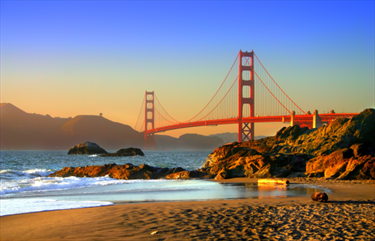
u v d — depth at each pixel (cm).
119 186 2359
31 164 6812
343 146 3459
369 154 2823
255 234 833
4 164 6512
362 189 1948
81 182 2550
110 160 9256
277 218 1022
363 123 3650
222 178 2961
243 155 3606
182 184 2483
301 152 3709
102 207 1305
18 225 996
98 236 837
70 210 1246
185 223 961
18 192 2008
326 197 1396
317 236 809
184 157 11594
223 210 1175
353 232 845
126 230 888
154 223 966
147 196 1755
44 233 884
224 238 799
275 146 4019
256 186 2272
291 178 2778
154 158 10694
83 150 15012
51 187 2261
